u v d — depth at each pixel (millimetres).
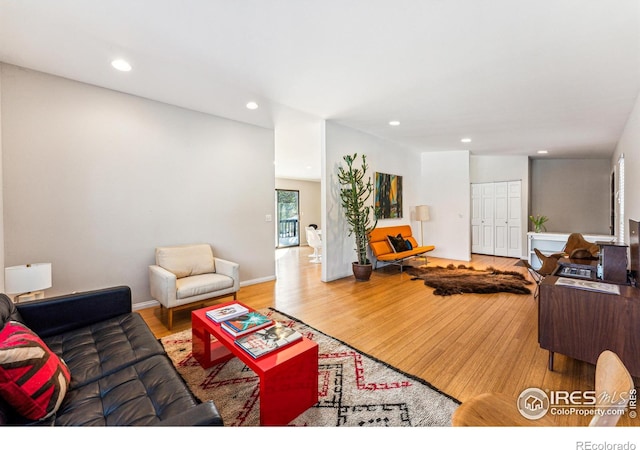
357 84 3037
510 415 1067
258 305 3520
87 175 3033
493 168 7348
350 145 4875
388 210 5883
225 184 4164
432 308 3395
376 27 2078
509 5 1827
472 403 1129
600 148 5883
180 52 2430
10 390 1100
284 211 10031
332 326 2887
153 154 3479
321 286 4383
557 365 2148
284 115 4074
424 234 6910
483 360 2238
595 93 3188
